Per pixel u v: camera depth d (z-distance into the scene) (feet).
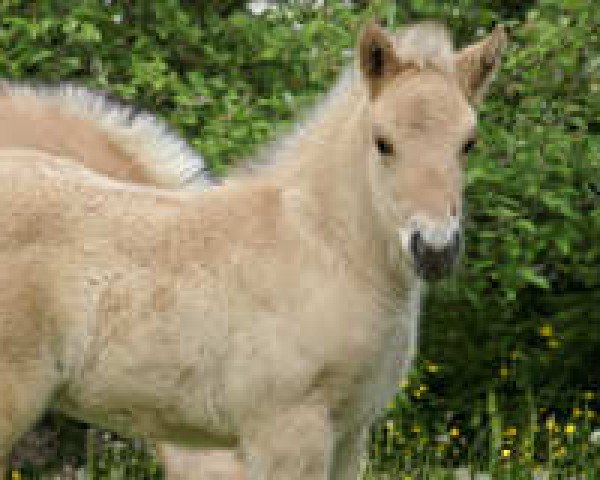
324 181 27.14
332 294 26.55
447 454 44.78
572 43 42.96
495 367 48.85
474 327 49.11
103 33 41.78
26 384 27.22
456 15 47.16
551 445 40.96
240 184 28.27
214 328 26.78
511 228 41.63
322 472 26.86
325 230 26.89
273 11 44.93
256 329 26.61
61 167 28.14
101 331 27.09
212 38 43.57
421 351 48.98
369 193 26.50
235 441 27.89
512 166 41.37
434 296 46.68
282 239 26.96
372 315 26.71
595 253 45.03
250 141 38.96
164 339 26.89
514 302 48.52
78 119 32.09
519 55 42.57
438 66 25.79
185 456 33.42
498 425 41.27
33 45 40.42
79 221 27.30
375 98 25.99
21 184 27.45
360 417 27.66
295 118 32.50
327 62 42.29
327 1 44.52
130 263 27.09
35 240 27.04
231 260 26.91
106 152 31.86
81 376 27.53
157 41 42.86
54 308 26.96
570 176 41.93
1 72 39.78
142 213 27.61
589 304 48.57
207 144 38.70
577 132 42.78
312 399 26.71
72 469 42.16
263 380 26.61
